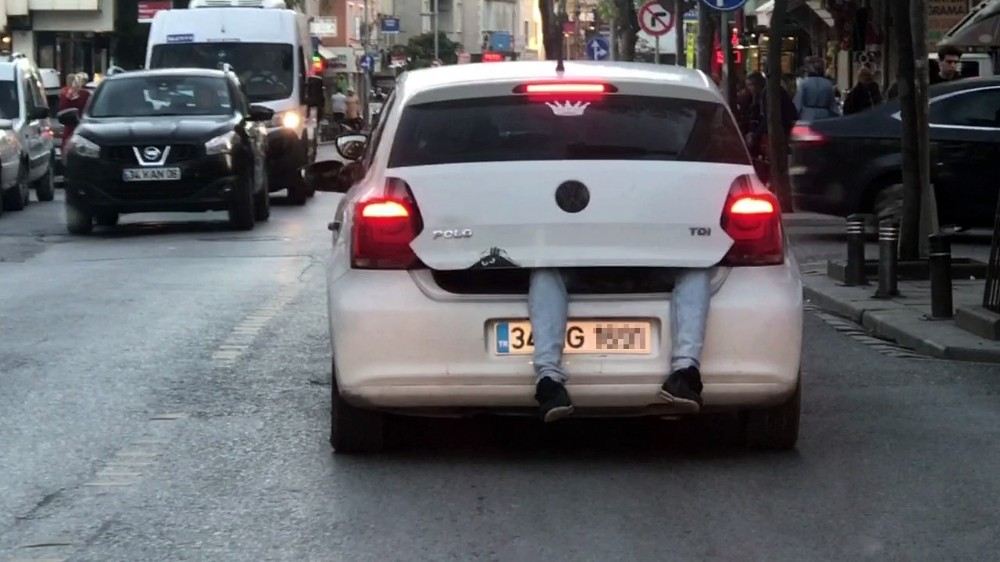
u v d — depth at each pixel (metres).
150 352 10.52
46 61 48.19
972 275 14.18
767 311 6.90
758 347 6.90
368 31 79.62
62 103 32.12
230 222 20.61
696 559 5.89
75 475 7.21
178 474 7.21
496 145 6.99
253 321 11.93
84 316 12.25
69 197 19.91
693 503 6.67
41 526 6.39
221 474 7.20
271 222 22.16
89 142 19.83
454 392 6.90
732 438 7.84
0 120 24.50
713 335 6.89
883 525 6.34
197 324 11.79
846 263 13.93
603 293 6.86
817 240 18.41
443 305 6.85
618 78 7.19
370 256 6.92
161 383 9.41
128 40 49.31
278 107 26.09
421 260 6.86
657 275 6.91
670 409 6.98
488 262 6.79
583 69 7.46
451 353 6.85
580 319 6.84
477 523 6.37
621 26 45.56
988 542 6.11
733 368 6.91
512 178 6.84
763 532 6.24
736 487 6.92
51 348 10.71
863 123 17.52
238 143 20.28
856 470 7.23
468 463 7.37
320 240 18.98
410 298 6.87
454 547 6.04
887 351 10.75
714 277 6.92
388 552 5.99
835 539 6.14
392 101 7.60
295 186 25.97
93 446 7.77
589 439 7.85
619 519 6.42
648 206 6.83
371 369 6.90
